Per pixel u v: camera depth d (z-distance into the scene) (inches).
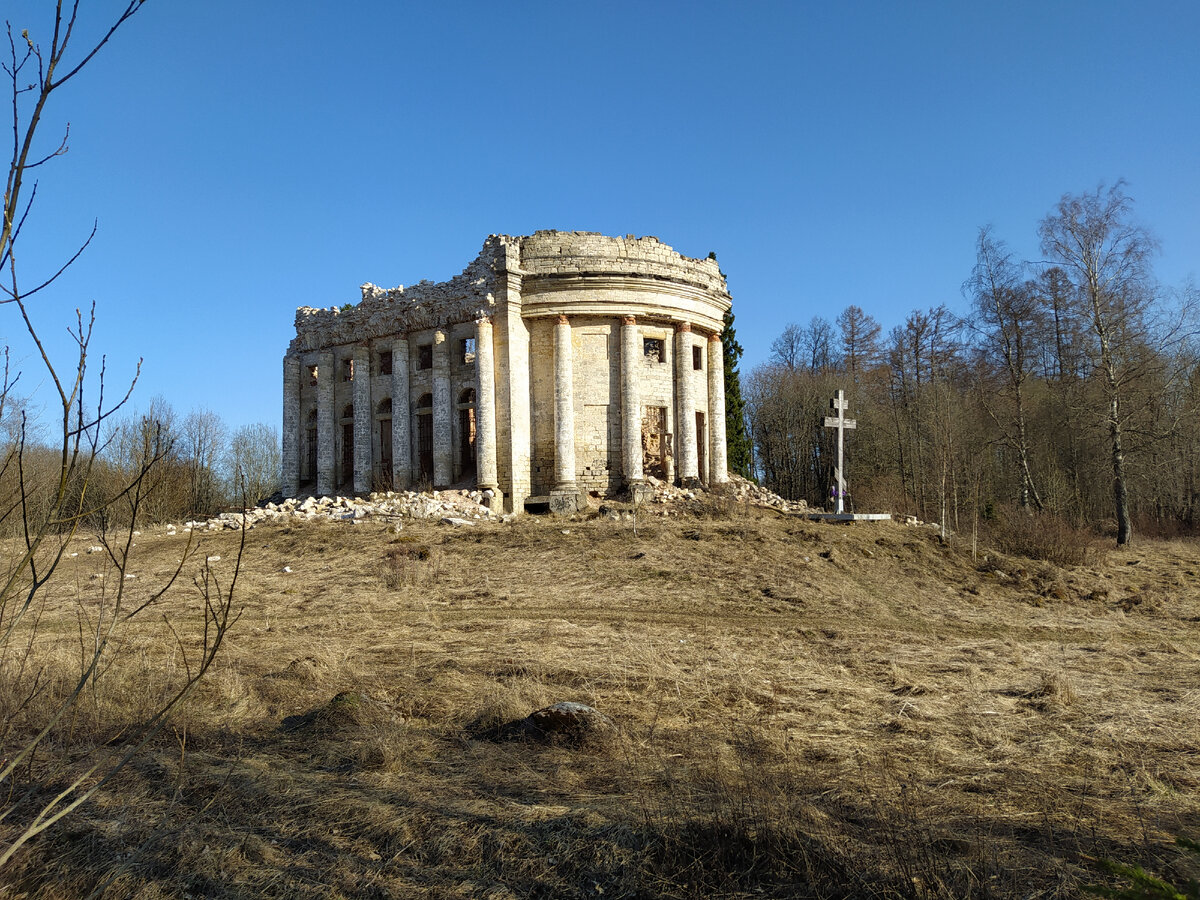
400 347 1582.2
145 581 920.3
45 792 329.1
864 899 235.8
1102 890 179.6
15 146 140.8
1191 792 321.1
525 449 1466.5
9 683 410.0
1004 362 1743.4
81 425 168.1
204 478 1739.7
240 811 314.8
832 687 487.8
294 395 1835.6
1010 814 296.7
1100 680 511.5
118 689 446.3
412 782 342.6
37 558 935.7
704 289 1563.7
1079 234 1457.9
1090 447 1791.3
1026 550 1104.2
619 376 1486.2
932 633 691.4
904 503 1596.9
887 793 315.6
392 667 541.3
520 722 408.5
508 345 1441.9
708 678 501.7
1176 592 930.1
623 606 775.7
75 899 253.1
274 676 512.4
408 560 953.5
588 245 1467.8
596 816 294.0
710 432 1616.6
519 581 885.8
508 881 260.2
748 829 272.7
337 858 277.7
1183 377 1772.9
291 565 1008.2
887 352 2632.9
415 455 1584.6
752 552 983.0
